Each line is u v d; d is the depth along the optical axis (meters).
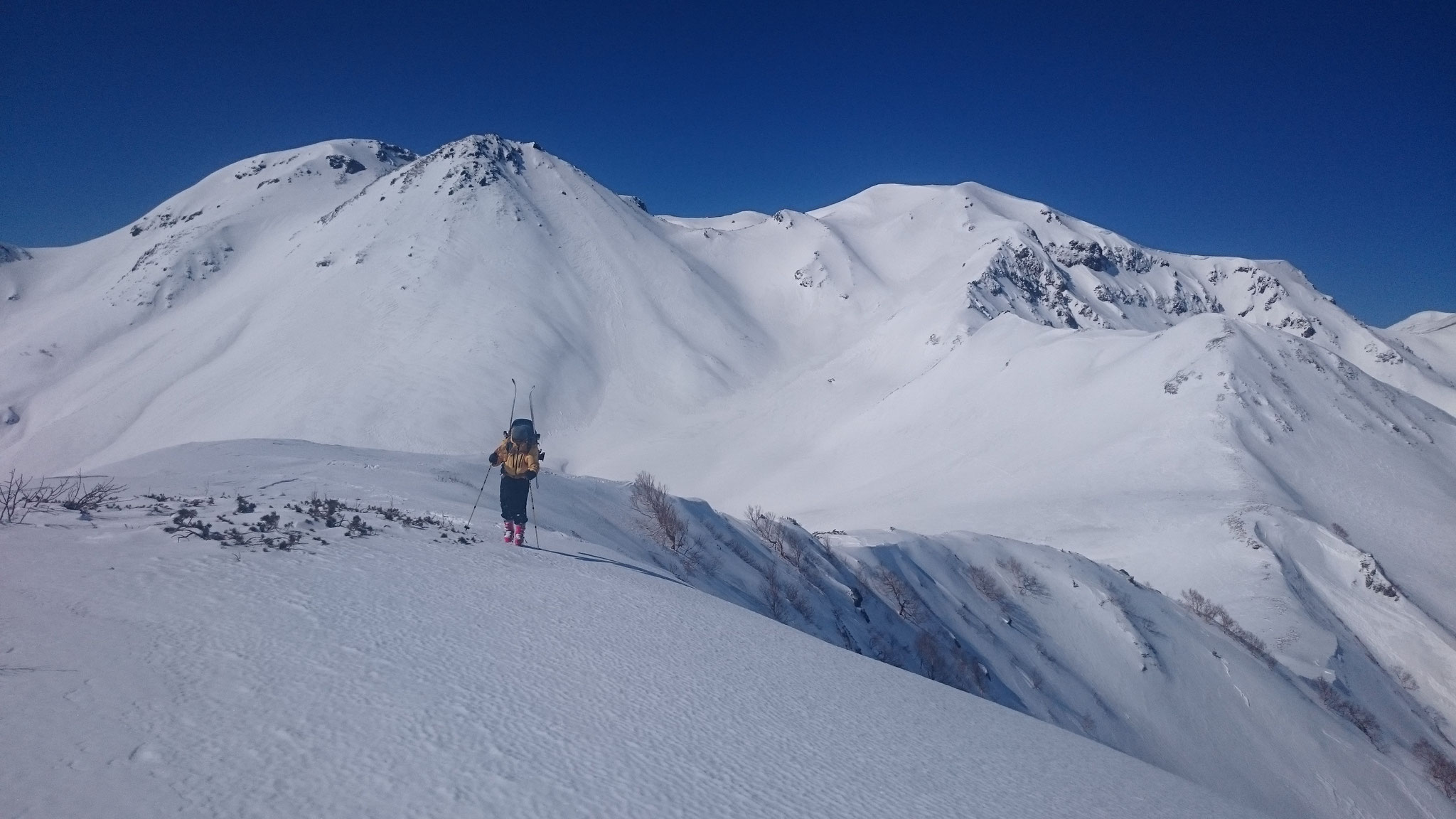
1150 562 53.81
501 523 12.81
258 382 137.50
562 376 147.50
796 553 26.70
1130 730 30.25
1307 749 32.84
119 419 137.62
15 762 3.03
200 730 3.60
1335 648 42.62
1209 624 41.97
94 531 7.12
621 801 3.80
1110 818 5.46
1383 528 64.56
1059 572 39.22
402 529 9.70
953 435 95.06
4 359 169.50
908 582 31.50
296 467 18.58
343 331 151.75
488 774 3.75
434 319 155.38
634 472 114.69
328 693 4.30
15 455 129.88
